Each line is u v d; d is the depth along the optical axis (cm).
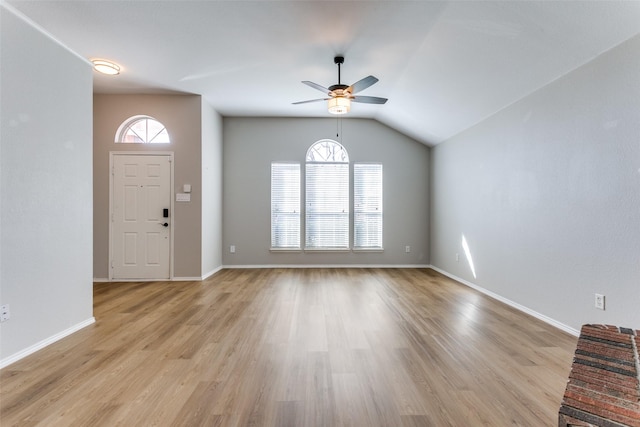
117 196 481
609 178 238
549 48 263
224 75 412
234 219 598
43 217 249
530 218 328
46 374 203
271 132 600
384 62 374
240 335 269
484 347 245
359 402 174
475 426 154
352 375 203
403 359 225
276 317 316
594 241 250
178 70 396
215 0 264
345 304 362
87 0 263
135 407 169
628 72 222
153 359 225
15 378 198
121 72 402
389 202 611
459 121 461
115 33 313
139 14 283
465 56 322
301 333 274
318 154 608
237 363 219
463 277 477
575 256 269
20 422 156
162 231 484
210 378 199
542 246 310
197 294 405
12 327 223
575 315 269
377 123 604
